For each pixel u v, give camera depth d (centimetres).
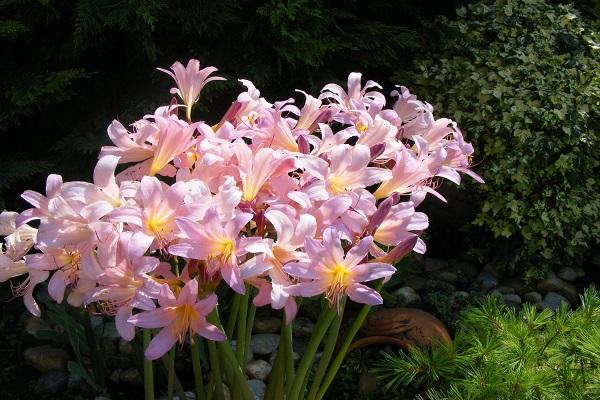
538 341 93
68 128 161
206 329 62
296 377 79
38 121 164
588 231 162
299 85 167
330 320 75
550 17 177
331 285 63
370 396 118
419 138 75
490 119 162
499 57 169
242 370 82
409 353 117
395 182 73
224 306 115
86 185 62
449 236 175
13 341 133
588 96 165
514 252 164
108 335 131
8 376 124
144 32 140
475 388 87
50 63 158
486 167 161
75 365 108
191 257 60
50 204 61
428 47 179
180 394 93
